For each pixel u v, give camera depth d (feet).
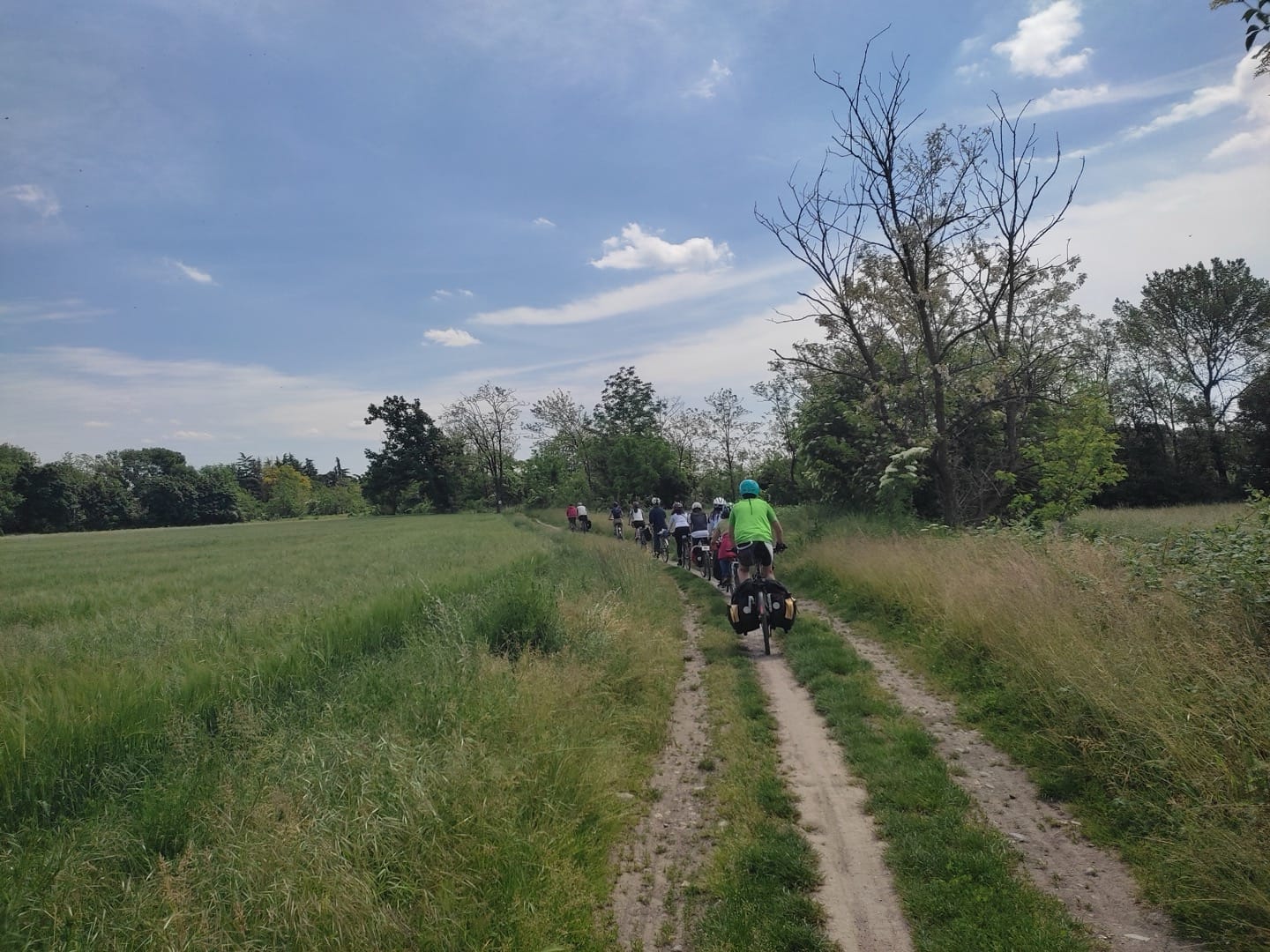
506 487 284.00
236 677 21.24
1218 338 158.51
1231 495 147.64
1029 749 17.34
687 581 54.49
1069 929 11.03
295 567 67.72
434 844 12.94
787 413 130.21
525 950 11.32
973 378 54.85
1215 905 10.96
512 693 19.99
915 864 13.11
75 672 22.68
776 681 25.82
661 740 20.59
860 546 43.68
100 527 337.31
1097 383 70.49
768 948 11.17
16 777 15.06
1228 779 12.70
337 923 10.82
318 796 13.97
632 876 13.88
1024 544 32.19
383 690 21.42
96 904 11.39
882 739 19.27
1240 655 15.10
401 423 303.07
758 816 15.49
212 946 10.44
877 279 53.11
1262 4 16.07
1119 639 18.12
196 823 13.58
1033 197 48.65
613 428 211.82
